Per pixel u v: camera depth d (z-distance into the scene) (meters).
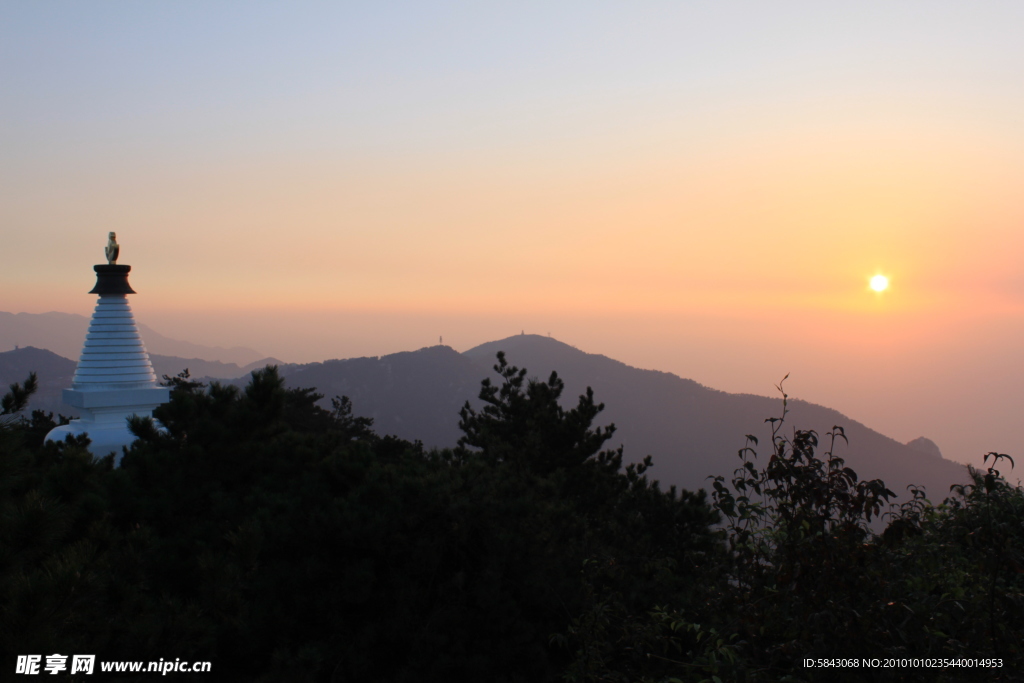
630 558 10.25
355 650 8.28
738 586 6.70
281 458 11.37
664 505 12.16
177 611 6.72
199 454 10.68
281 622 8.31
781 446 6.43
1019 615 5.34
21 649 4.84
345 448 11.49
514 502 9.65
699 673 6.46
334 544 9.28
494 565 8.93
